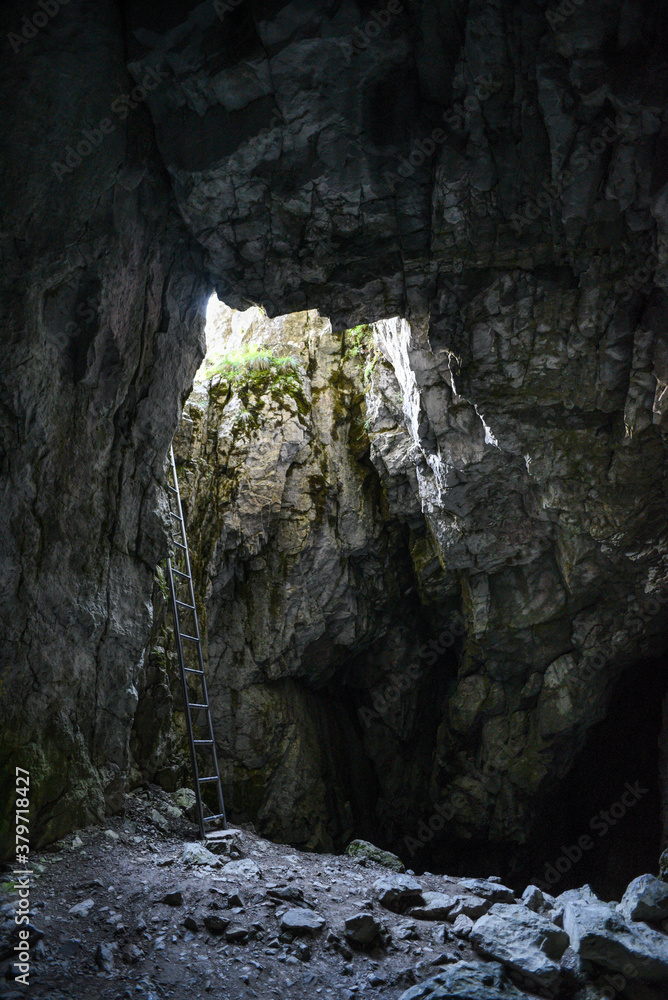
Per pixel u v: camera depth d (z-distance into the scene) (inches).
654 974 154.9
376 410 366.0
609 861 434.0
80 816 209.8
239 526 346.6
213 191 208.4
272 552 365.1
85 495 223.9
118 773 234.1
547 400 267.3
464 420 306.5
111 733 233.0
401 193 212.5
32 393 193.6
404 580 407.2
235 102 194.4
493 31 182.1
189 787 289.7
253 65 185.2
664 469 279.0
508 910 178.1
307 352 388.8
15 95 174.1
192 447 345.1
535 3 176.9
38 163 181.0
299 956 157.8
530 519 337.7
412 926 178.7
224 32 185.0
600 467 284.8
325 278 232.4
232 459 350.9
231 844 227.1
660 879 186.9
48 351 199.0
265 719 353.1
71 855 195.5
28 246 184.9
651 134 191.0
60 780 204.8
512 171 206.1
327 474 376.8
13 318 184.1
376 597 399.9
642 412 257.6
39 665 203.2
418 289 238.4
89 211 196.4
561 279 231.1
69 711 214.1
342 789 386.0
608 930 163.3
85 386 215.8
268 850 245.1
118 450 239.1
